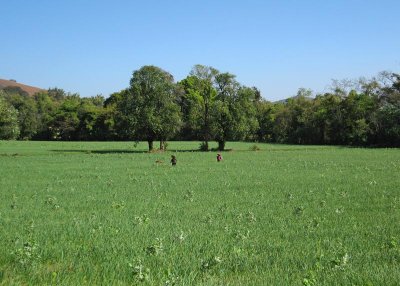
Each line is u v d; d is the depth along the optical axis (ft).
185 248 38.65
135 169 144.97
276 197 79.20
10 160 189.47
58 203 73.56
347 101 367.66
